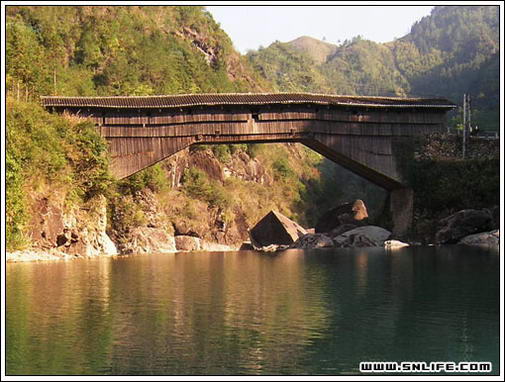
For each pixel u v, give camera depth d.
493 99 149.62
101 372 21.34
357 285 37.19
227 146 110.38
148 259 58.31
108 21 113.69
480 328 26.72
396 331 26.23
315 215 117.44
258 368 21.89
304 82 199.38
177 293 34.62
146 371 21.47
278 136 63.34
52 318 28.11
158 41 120.06
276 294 34.31
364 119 65.25
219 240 92.19
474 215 63.66
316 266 47.66
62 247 55.62
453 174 65.31
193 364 22.20
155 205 80.81
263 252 70.25
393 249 61.00
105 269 46.19
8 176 47.91
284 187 115.06
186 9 134.75
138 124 61.28
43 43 102.50
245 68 144.75
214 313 29.30
